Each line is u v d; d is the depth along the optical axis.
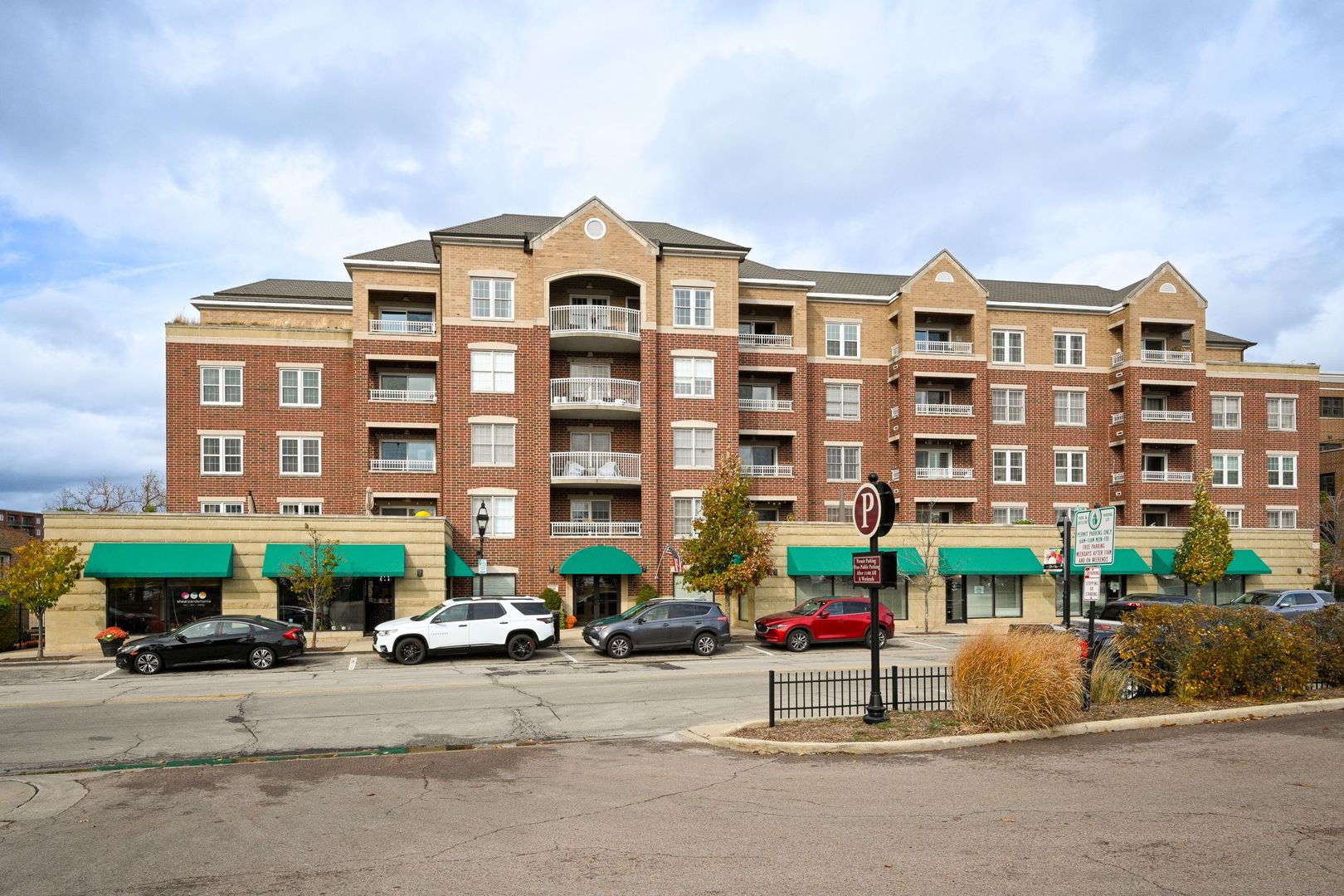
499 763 10.96
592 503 37.94
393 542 31.27
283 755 12.24
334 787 9.80
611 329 36.97
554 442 37.91
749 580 32.25
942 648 27.70
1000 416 43.47
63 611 28.41
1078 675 12.30
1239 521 44.53
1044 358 44.19
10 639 28.55
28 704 16.38
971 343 42.44
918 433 41.44
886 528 12.36
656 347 37.53
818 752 11.05
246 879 6.84
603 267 36.78
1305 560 42.34
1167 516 44.47
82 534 28.80
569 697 16.92
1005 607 38.31
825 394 42.50
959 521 42.47
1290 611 27.52
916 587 36.41
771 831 7.75
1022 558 37.56
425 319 38.62
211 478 36.78
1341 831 7.47
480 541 31.77
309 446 37.50
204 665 23.34
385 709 15.62
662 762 10.90
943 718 12.40
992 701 11.68
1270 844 7.16
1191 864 6.72
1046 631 13.22
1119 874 6.52
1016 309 44.00
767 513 41.06
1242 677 13.64
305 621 30.50
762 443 41.38
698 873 6.72
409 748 12.61
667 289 37.81
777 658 24.64
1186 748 10.75
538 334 36.19
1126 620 14.91
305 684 19.11
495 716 14.94
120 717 15.00
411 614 31.22
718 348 38.03
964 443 43.16
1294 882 6.34
